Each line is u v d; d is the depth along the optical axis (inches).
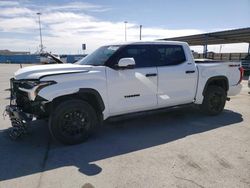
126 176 132.6
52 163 149.4
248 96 385.1
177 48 226.4
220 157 155.1
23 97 185.0
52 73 169.0
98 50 217.2
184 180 127.9
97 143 181.5
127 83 193.9
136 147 173.6
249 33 826.8
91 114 181.9
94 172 137.6
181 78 223.6
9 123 233.1
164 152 164.1
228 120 241.3
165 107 222.2
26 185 124.3
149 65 207.0
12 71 1042.7
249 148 169.8
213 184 123.9
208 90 249.3
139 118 248.2
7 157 158.1
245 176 131.5
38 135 199.0
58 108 169.8
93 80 179.3
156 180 128.2
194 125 225.0
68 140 175.0
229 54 1454.2
